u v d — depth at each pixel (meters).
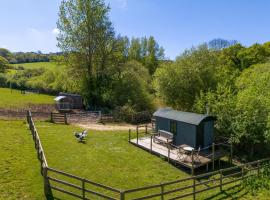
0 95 63.16
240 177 19.75
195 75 37.38
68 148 23.92
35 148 22.73
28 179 16.75
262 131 23.31
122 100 45.44
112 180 18.14
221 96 26.61
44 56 158.12
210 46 42.28
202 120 23.14
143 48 81.56
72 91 53.69
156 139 25.98
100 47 48.12
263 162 23.25
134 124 38.34
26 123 32.25
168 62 40.84
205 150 23.75
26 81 82.06
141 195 16.42
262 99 23.98
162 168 20.86
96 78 48.28
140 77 50.47
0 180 16.27
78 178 14.57
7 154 20.62
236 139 23.50
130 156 23.02
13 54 162.75
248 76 38.97
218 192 17.53
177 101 38.16
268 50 59.91
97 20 46.59
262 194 17.48
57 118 35.41
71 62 47.94
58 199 14.80
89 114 38.81
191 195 17.03
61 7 45.75
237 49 62.53
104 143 26.38
